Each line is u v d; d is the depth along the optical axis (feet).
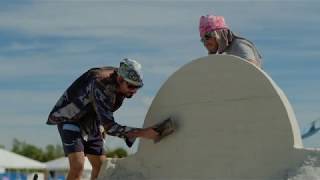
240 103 17.26
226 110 17.57
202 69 18.29
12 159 81.46
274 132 16.51
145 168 19.57
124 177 19.98
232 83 17.49
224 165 17.48
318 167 15.67
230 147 17.40
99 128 20.45
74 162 19.51
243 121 17.16
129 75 18.35
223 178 17.47
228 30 18.90
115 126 18.70
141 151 19.76
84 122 20.04
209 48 19.08
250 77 17.10
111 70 19.16
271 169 16.48
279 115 16.44
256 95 16.93
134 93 18.90
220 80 17.79
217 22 18.86
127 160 20.08
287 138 16.28
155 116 19.47
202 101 18.20
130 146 19.35
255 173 16.78
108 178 20.33
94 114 20.04
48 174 82.28
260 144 16.75
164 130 18.90
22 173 82.07
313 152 15.85
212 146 17.83
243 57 18.25
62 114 19.61
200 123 18.19
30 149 207.62
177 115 18.85
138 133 18.88
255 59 18.56
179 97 18.85
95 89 18.74
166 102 19.21
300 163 15.99
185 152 18.51
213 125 17.85
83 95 19.19
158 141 19.29
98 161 20.71
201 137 18.12
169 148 18.97
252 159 16.89
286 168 16.20
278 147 16.40
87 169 52.16
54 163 83.66
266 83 16.74
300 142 16.46
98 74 18.92
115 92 18.80
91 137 20.49
